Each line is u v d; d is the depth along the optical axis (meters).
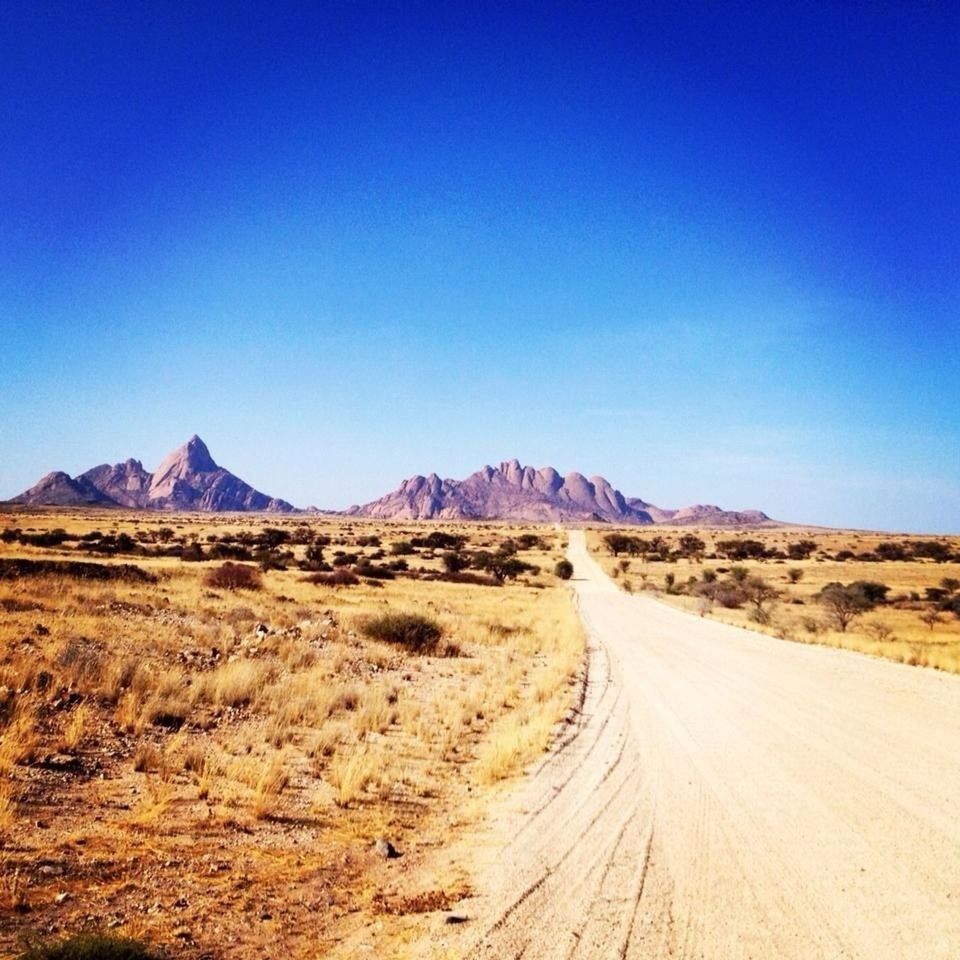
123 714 10.24
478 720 13.48
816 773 9.83
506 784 9.30
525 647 25.22
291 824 7.47
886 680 18.80
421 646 21.92
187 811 7.50
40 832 6.51
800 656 24.34
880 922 5.41
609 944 5.00
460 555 89.62
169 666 14.11
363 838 7.23
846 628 40.28
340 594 39.31
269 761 9.21
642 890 5.96
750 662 22.72
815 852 6.88
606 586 76.50
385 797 8.52
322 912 5.53
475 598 47.22
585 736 12.28
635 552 135.50
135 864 6.11
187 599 26.02
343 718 12.49
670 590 70.31
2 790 7.07
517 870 6.43
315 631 21.27
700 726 13.09
